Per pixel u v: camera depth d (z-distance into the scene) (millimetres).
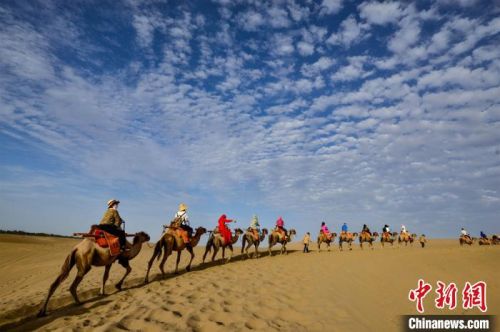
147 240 12820
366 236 33344
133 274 16734
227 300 9734
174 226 15023
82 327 7164
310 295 11070
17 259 30281
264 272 15195
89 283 14914
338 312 9391
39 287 15648
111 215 11094
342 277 14898
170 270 17109
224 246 19328
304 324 8250
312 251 29891
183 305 8977
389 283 14375
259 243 22828
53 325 7613
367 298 11508
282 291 11375
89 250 10000
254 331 7449
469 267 18906
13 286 17234
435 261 21031
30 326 7855
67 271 9562
